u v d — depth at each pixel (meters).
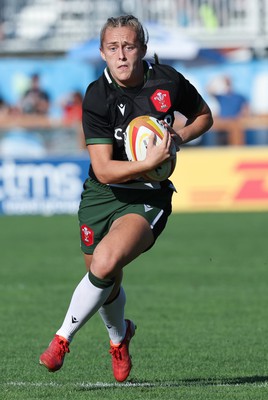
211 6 85.69
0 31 86.38
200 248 50.31
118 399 18.80
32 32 86.50
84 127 19.14
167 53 72.25
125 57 18.53
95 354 25.42
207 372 22.78
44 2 86.44
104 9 85.44
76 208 69.00
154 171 18.84
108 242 18.47
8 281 39.97
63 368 23.33
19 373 22.58
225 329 29.25
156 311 32.78
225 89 81.56
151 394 19.39
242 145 74.31
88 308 18.91
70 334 19.20
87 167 69.00
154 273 42.25
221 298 35.50
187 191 70.44
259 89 82.62
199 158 70.44
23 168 68.69
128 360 20.80
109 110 18.91
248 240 53.16
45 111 81.25
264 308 33.28
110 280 18.66
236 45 86.06
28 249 50.50
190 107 20.20
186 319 31.14
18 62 81.31
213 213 68.19
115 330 20.52
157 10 84.94
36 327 29.75
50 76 81.38
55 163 68.75
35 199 68.81
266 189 70.44
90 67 81.25
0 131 71.25
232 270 42.75
